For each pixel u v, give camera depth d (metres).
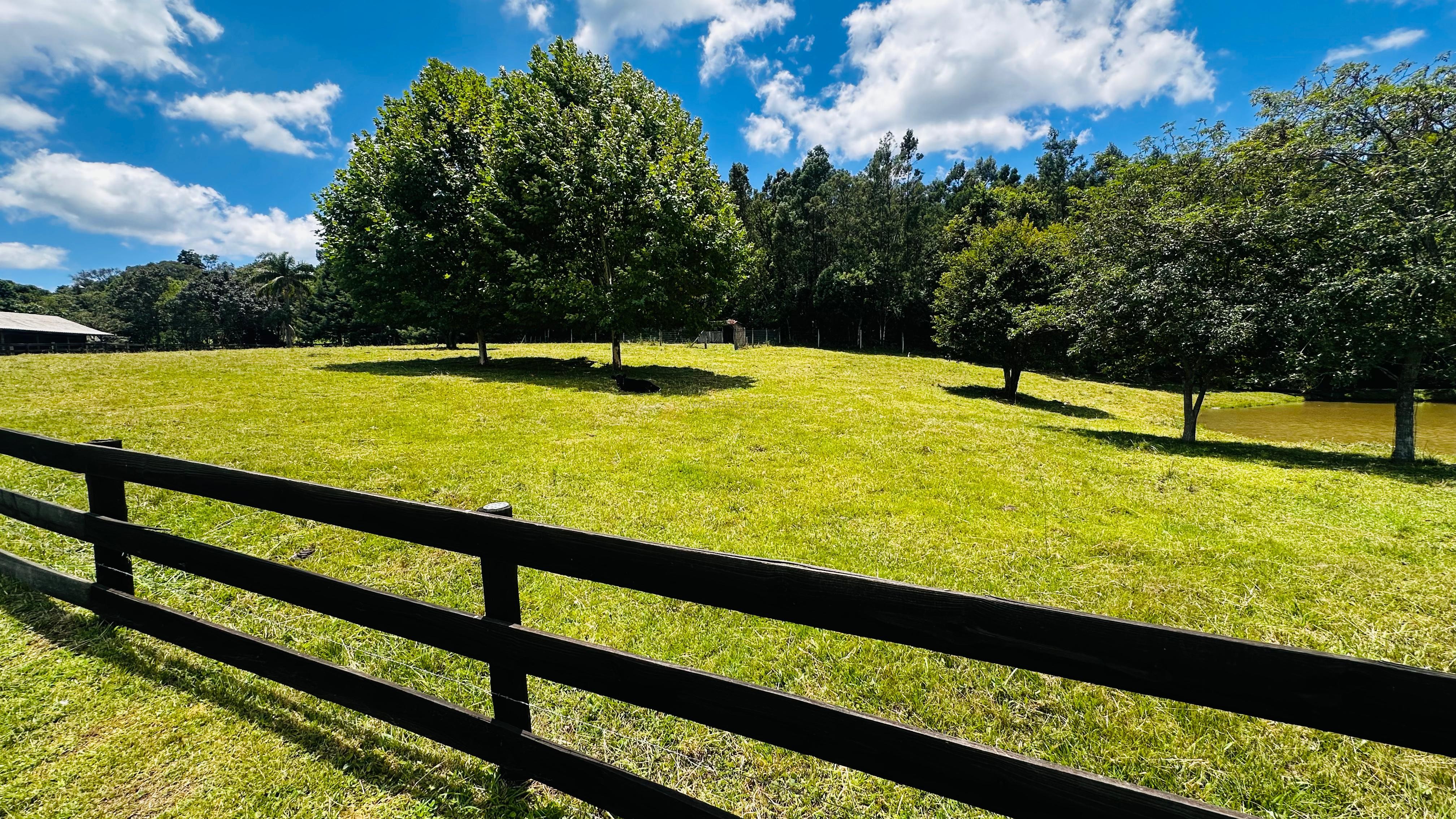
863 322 50.69
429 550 5.45
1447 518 6.85
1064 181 51.12
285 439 9.43
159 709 2.99
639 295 18.14
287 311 64.19
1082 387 28.45
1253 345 11.69
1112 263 14.17
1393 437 16.61
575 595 4.73
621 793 2.12
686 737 3.01
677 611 4.53
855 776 2.78
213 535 5.52
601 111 19.38
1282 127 12.36
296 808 2.42
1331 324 10.30
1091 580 5.15
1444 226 9.06
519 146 18.64
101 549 3.47
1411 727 1.19
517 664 2.26
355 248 20.28
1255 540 6.10
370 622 2.58
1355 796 2.66
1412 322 9.73
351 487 7.25
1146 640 1.41
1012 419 15.53
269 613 4.23
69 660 3.35
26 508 3.87
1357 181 10.59
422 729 2.52
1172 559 5.57
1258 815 2.60
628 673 2.05
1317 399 26.56
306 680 2.76
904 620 1.65
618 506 7.00
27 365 17.41
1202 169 13.77
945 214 48.34
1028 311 20.44
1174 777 2.81
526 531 2.15
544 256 19.77
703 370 23.03
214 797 2.47
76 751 2.70
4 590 4.08
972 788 1.63
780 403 15.12
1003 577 5.20
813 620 1.76
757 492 7.72
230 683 3.21
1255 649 1.30
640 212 18.11
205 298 65.06
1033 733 3.15
